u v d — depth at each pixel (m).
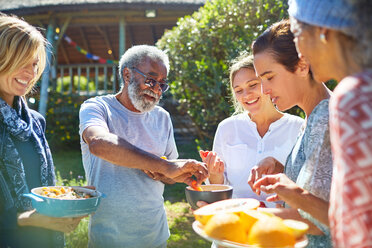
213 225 1.16
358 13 0.83
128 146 1.84
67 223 1.61
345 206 0.77
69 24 11.15
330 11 0.88
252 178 1.68
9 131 1.77
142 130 2.34
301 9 0.97
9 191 1.68
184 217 5.06
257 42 1.59
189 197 1.67
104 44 14.06
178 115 8.43
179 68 6.09
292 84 1.52
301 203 1.20
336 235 0.82
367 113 0.77
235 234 1.14
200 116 5.89
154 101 2.30
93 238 2.22
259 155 2.31
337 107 0.82
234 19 5.55
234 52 5.21
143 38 13.49
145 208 2.26
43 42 1.88
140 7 9.70
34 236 1.81
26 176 1.84
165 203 5.66
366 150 0.76
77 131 9.97
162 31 12.90
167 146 2.56
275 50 1.50
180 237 4.34
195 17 6.23
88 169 2.29
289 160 1.57
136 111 2.37
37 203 1.56
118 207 2.18
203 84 5.67
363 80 0.80
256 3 5.34
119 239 2.19
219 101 5.70
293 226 1.14
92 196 1.71
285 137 2.31
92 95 11.30
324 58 0.97
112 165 2.21
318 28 0.94
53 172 2.05
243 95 2.32
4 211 1.66
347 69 0.92
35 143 1.92
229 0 5.61
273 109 2.35
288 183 1.24
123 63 2.35
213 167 2.09
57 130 9.86
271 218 1.15
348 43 0.89
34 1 10.41
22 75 1.76
